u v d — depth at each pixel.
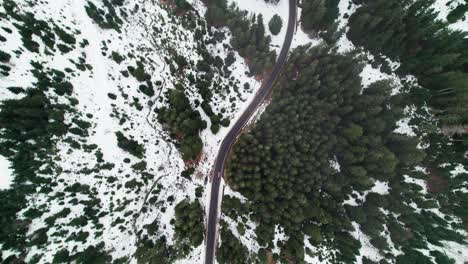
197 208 43.12
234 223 44.72
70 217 36.88
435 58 43.50
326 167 42.44
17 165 33.53
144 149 44.03
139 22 45.78
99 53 41.56
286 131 42.94
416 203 42.38
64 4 40.03
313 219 43.31
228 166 44.00
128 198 41.75
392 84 45.41
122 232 40.53
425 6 45.09
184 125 42.62
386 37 44.03
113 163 41.03
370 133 42.41
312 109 43.31
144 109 44.50
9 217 32.66
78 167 38.41
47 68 37.16
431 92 44.88
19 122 33.28
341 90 43.25
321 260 42.03
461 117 41.41
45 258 34.16
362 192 44.91
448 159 42.91
